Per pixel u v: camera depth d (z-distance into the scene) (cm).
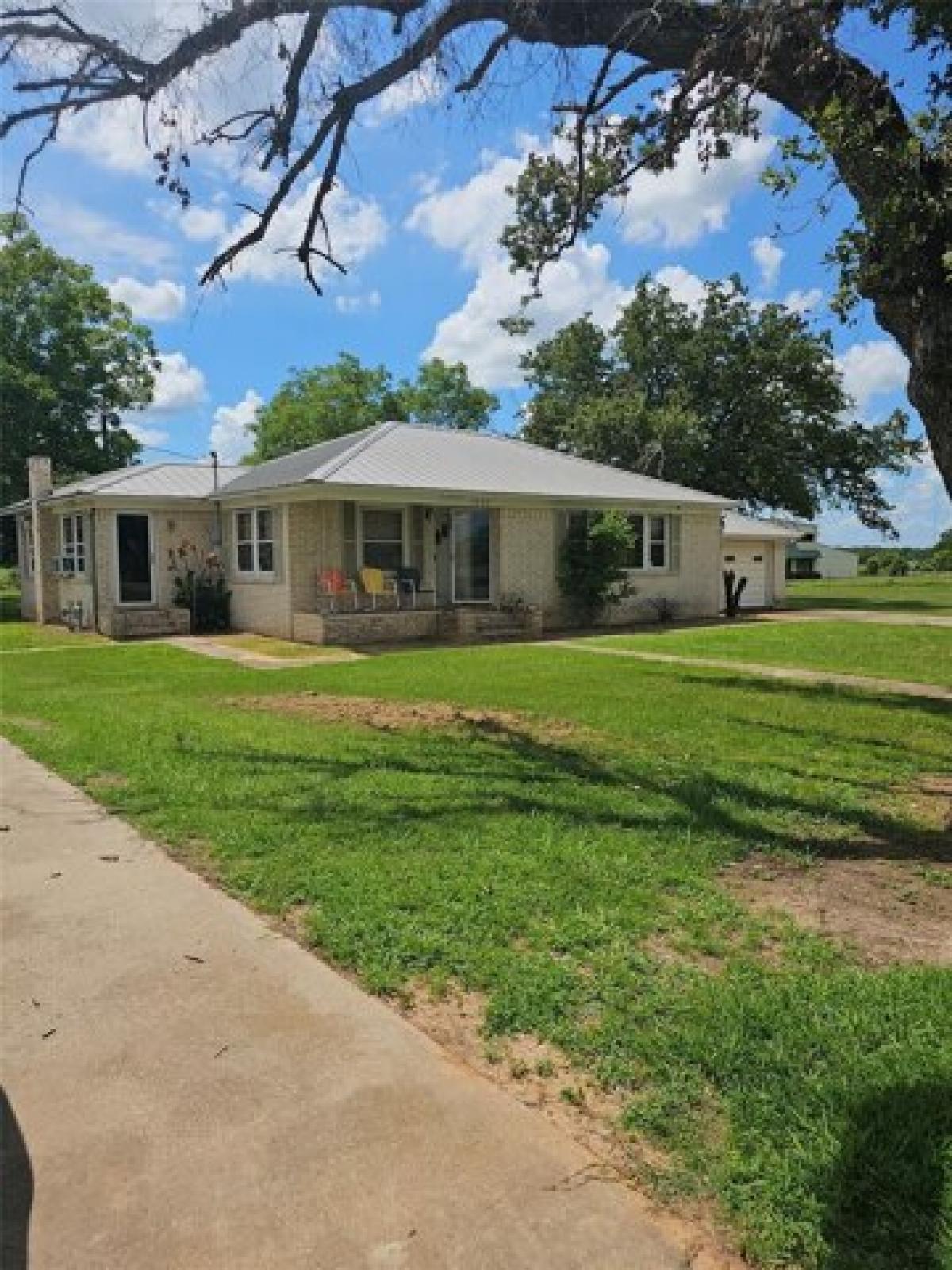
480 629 1709
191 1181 225
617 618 2009
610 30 501
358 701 945
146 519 1881
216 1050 285
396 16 521
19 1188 222
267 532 1756
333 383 5319
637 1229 208
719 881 432
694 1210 214
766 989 317
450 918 375
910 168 440
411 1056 280
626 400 3078
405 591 1750
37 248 2814
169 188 605
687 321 3256
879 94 470
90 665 1305
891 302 456
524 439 3612
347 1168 229
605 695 974
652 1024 295
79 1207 216
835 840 494
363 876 420
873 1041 283
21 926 379
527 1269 196
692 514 2153
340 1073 271
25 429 2802
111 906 399
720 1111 251
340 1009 310
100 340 3042
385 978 328
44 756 670
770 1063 271
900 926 383
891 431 3042
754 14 457
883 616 2200
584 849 458
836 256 462
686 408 3147
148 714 848
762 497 3291
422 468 1777
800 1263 198
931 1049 276
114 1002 316
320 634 1582
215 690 1036
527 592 1869
